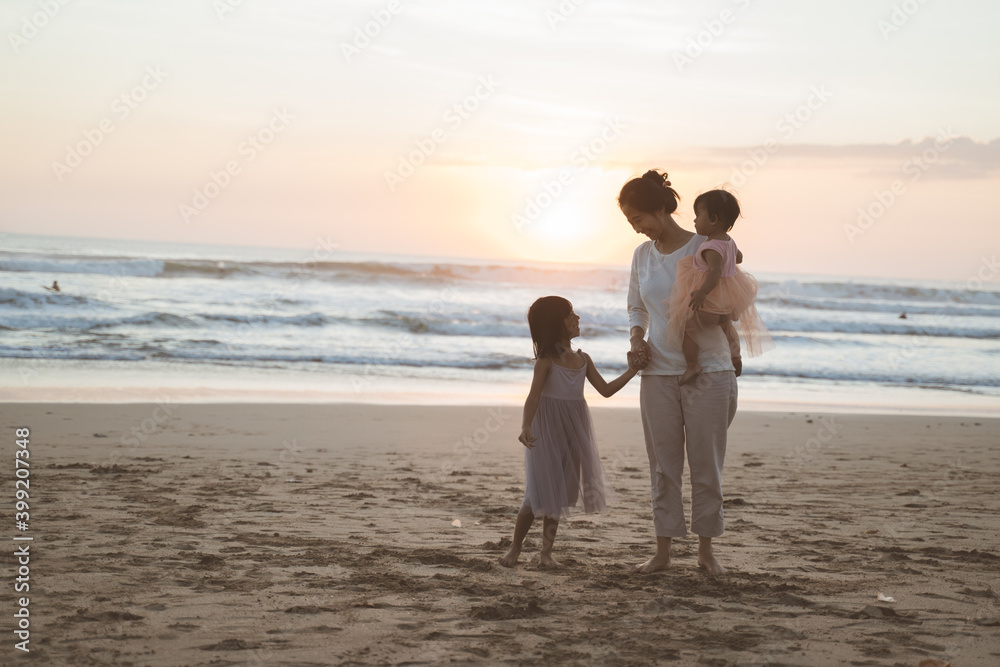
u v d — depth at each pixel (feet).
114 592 11.32
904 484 23.29
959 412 45.39
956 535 16.51
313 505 18.39
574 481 13.92
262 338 67.82
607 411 40.42
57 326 66.69
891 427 36.96
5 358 50.88
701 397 13.21
